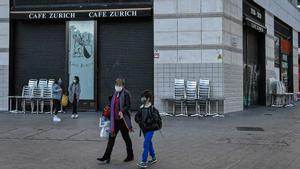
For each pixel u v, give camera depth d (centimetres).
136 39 2039
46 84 2045
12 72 2105
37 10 2045
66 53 2067
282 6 3173
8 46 2084
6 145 1119
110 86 2061
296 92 3616
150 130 880
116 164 897
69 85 1889
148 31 2028
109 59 2062
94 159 943
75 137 1244
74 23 2069
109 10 1995
